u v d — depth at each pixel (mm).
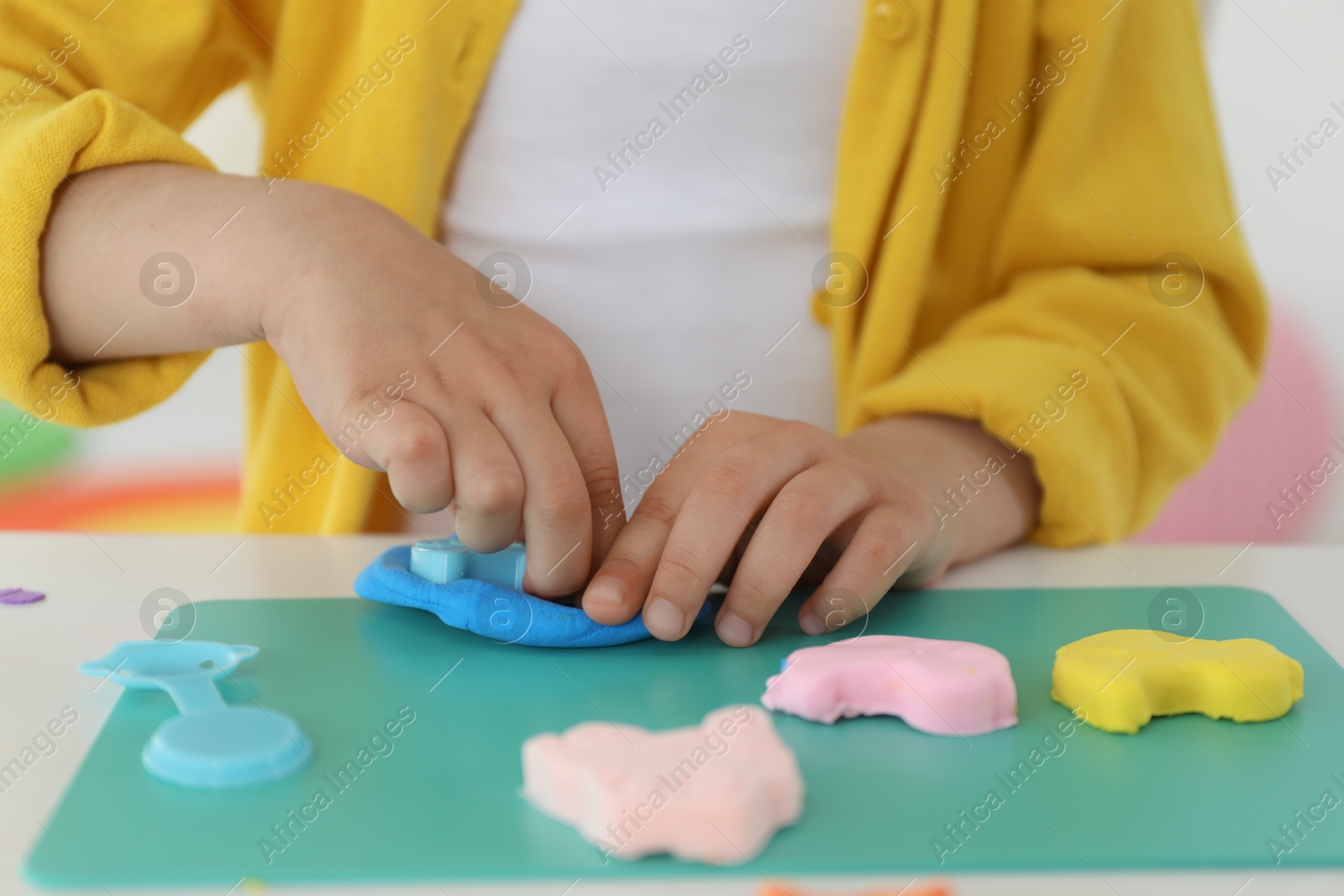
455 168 781
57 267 599
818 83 779
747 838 428
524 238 767
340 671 520
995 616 582
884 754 477
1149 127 761
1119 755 478
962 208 819
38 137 594
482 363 548
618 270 769
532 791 449
